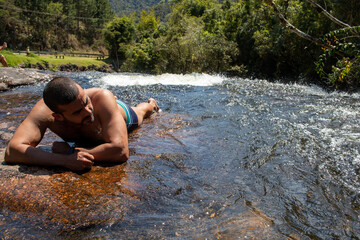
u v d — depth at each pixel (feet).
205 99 21.17
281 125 13.33
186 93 24.59
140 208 5.83
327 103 20.35
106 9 330.95
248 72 74.95
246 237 4.93
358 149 9.97
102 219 5.37
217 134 11.71
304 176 7.80
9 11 222.28
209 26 109.19
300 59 60.08
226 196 6.51
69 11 275.80
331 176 7.81
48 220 5.29
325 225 5.51
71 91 7.22
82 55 211.61
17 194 6.11
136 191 6.55
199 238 4.88
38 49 240.73
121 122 8.73
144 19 195.31
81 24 310.45
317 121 14.23
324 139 11.15
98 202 5.97
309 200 6.49
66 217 5.39
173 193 6.55
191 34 78.33
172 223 5.33
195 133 11.82
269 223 5.44
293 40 60.39
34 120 8.25
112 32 191.72
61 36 268.62
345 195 6.77
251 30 77.46
